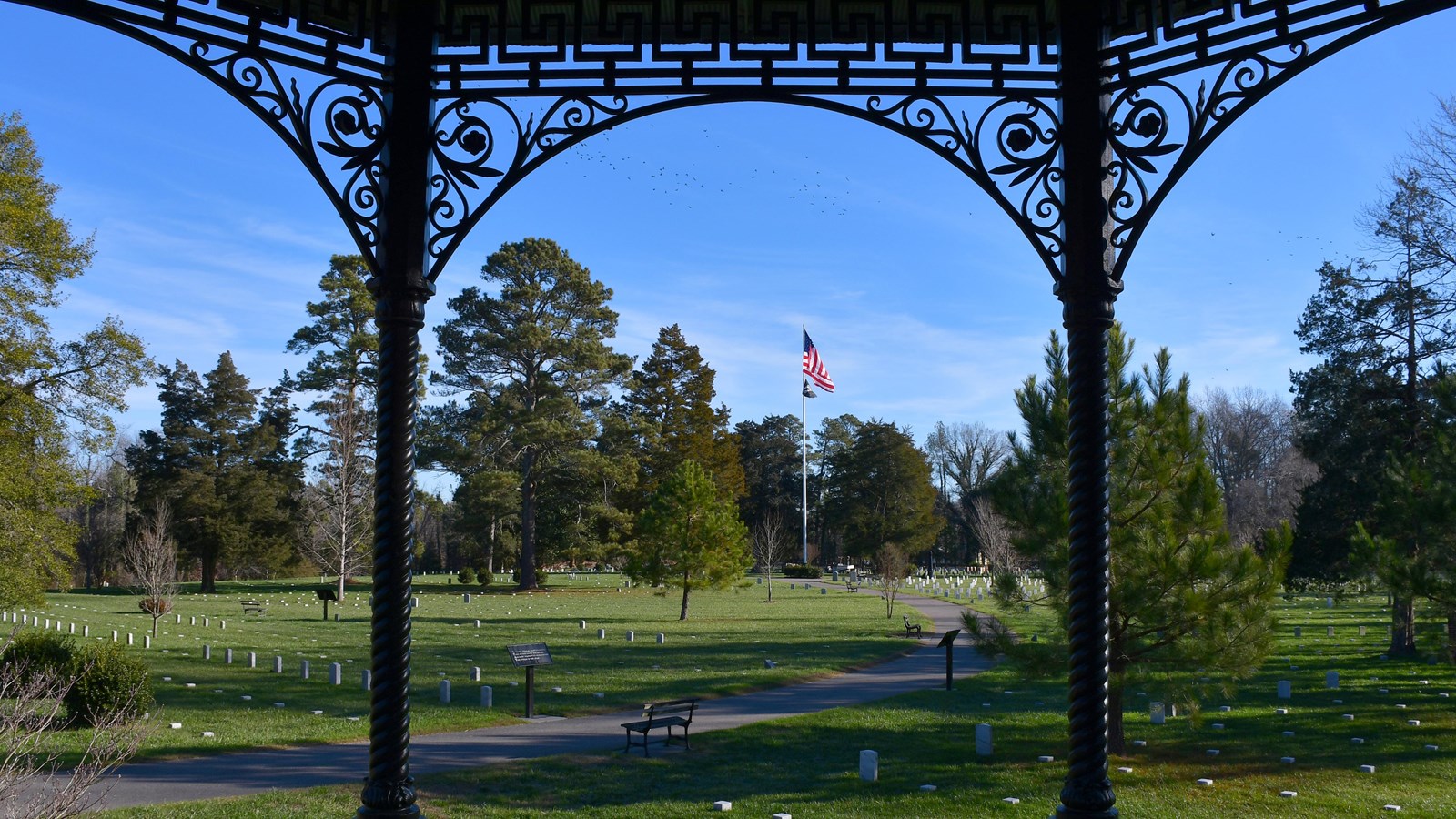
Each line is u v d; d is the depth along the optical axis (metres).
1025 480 13.75
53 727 14.49
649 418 76.31
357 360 59.09
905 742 14.99
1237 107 5.57
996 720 16.88
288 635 31.89
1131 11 5.91
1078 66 5.86
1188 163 5.67
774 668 24.11
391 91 5.94
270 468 67.50
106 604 49.06
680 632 35.16
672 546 41.84
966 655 28.14
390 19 6.02
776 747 14.52
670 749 14.34
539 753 14.00
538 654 17.19
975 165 5.94
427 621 39.47
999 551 52.03
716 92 6.03
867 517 86.25
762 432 110.06
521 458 63.53
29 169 26.39
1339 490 29.50
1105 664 5.50
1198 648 12.56
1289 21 5.39
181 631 33.12
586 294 62.44
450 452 61.03
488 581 64.94
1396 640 26.20
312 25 5.96
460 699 18.69
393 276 5.75
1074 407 5.64
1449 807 10.91
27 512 25.77
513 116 6.03
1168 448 13.05
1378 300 29.20
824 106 6.02
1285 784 12.19
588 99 6.04
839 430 109.75
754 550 84.81
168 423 65.38
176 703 17.58
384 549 5.62
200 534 62.34
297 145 5.81
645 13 6.11
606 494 67.50
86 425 27.67
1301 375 31.89
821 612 46.88
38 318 26.27
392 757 5.50
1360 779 12.42
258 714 16.56
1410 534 17.42
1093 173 5.75
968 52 5.98
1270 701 18.72
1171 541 12.50
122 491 82.50
